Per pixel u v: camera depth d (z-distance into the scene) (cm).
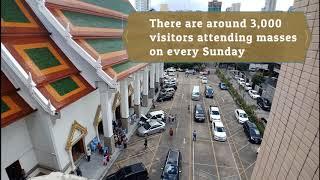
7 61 1327
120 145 2345
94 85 1894
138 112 3027
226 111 3488
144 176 1838
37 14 1708
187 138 2591
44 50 1634
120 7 3338
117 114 2809
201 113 3066
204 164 2134
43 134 1542
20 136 1497
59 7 1866
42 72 1489
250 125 2731
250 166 2133
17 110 1352
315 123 667
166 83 4681
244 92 4519
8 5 1509
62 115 1641
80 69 1844
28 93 1389
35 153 1644
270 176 950
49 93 1453
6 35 1382
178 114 3269
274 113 1009
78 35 1862
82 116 1922
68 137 1730
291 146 803
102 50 2078
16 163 1499
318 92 664
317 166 634
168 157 2011
